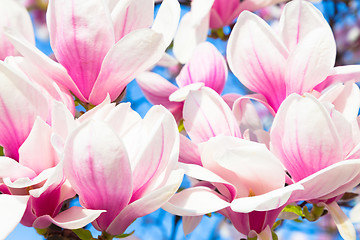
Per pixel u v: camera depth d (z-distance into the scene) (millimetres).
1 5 648
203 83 732
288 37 664
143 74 833
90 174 542
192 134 631
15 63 599
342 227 651
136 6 628
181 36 906
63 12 605
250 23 648
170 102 829
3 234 526
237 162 575
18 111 567
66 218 555
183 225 738
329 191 580
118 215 562
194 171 584
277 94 657
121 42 598
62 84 622
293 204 698
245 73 659
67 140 533
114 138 532
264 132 688
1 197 543
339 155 580
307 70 626
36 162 558
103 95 624
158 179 562
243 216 628
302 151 586
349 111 638
